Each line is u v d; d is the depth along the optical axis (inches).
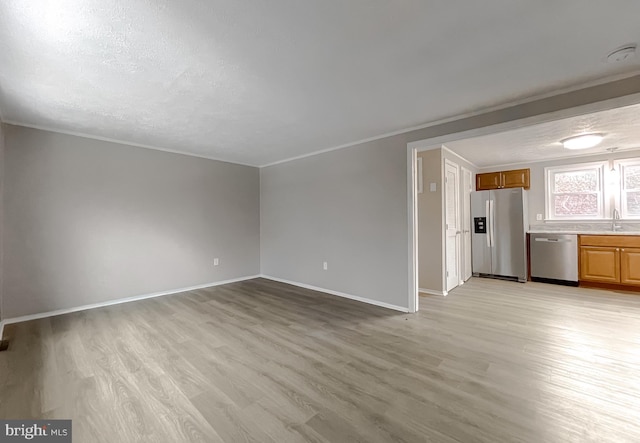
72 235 141.9
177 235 179.6
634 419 63.0
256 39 69.6
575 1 57.3
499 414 65.2
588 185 197.2
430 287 171.8
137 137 151.2
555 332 111.9
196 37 68.4
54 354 95.3
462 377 80.7
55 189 137.3
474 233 220.7
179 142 160.7
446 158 175.8
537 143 164.2
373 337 108.5
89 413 66.4
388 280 146.3
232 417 65.1
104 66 81.0
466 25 64.9
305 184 189.9
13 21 61.1
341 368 86.0
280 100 105.3
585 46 73.4
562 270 190.7
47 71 83.4
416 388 75.7
